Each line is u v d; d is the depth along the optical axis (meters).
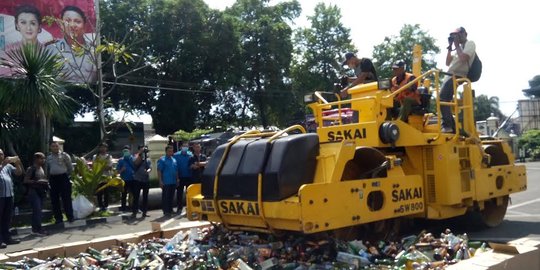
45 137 14.27
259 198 5.77
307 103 8.04
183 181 13.28
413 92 7.75
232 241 6.39
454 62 8.60
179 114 33.00
